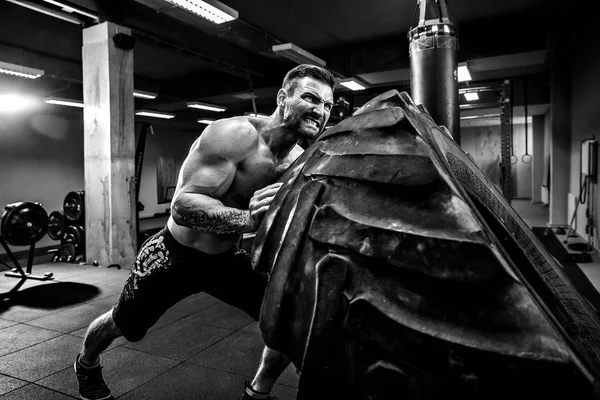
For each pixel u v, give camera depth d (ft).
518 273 2.05
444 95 11.53
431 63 11.49
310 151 2.84
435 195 2.11
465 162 3.51
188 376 7.61
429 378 1.91
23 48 27.66
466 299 1.93
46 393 7.06
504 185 30.45
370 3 22.00
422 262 1.99
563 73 31.58
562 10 22.52
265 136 4.62
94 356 5.76
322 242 2.27
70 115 38.14
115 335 5.55
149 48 28.58
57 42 26.89
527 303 1.83
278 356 4.99
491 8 23.59
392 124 2.35
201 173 4.36
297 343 2.38
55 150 36.91
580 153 25.85
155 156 50.31
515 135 64.28
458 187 2.32
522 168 64.28
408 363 1.95
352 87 31.17
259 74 31.53
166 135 51.96
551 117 32.37
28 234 16.21
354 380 2.13
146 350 8.81
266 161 4.61
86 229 19.99
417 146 2.24
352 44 29.09
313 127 4.16
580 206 27.32
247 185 4.63
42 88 32.45
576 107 28.04
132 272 5.32
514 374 1.75
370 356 2.06
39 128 35.50
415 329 1.92
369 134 2.45
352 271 2.16
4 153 32.94
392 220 2.13
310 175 2.60
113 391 7.06
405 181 2.16
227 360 8.30
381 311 2.01
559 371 1.68
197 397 6.83
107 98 18.97
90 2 18.66
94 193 19.61
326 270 2.23
